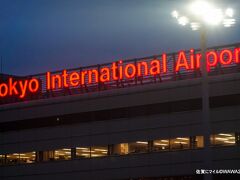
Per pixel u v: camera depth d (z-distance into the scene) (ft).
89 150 243.81
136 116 234.79
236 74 216.74
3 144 266.77
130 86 240.73
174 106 227.20
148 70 237.86
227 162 213.66
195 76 227.61
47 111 256.32
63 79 257.55
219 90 218.18
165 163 225.97
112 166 237.04
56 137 252.83
